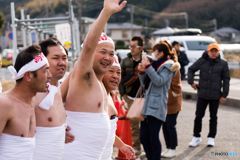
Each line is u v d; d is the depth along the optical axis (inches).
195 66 402.0
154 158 309.3
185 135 446.6
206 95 393.4
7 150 154.8
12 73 158.7
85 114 182.1
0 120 152.9
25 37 613.9
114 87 210.5
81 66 178.5
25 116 157.9
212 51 393.4
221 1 3324.3
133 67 348.5
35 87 159.0
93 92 183.0
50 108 170.9
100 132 183.9
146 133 311.9
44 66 159.5
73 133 182.4
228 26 3250.5
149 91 308.3
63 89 188.2
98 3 2460.6
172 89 348.5
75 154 181.9
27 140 157.9
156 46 312.8
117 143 229.8
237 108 628.7
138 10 3481.8
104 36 189.9
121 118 299.4
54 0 2177.7
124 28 3363.7
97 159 185.9
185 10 3348.9
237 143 409.1
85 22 1120.2
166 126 358.0
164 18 3358.8
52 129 170.7
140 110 303.4
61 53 183.2
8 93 157.6
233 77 1111.6
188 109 623.5
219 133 452.4
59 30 597.3
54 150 171.6
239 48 1483.8
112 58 190.2
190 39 1058.7
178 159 355.3
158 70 306.8
